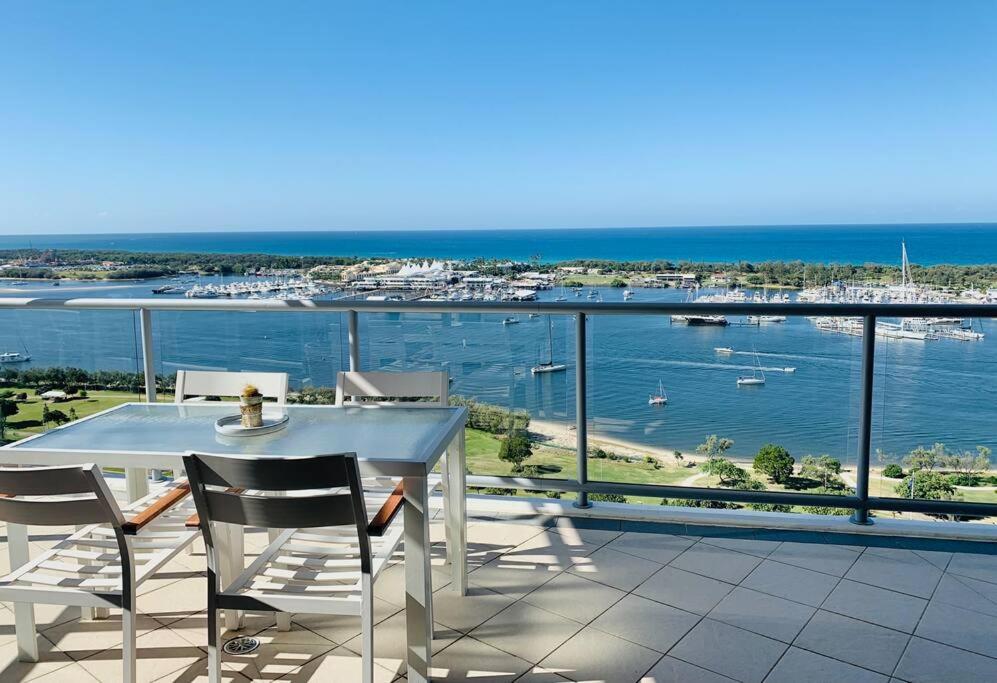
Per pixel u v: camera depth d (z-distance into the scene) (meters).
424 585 2.12
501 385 3.56
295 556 2.21
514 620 2.57
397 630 2.53
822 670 2.24
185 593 2.79
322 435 2.38
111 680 2.24
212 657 2.02
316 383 3.68
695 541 3.25
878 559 3.04
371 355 3.64
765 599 2.70
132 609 2.03
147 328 3.74
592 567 2.99
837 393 3.22
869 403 3.20
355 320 3.62
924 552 3.10
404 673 2.27
